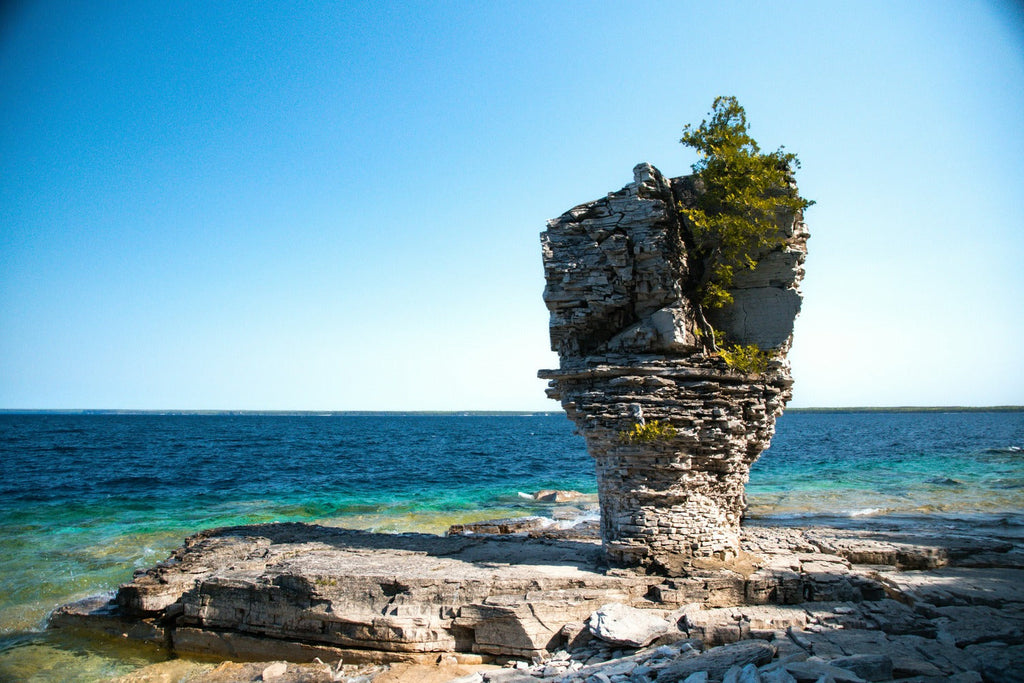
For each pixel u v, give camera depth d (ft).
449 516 125.49
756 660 40.55
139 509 135.33
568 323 62.75
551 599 53.21
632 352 61.46
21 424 646.74
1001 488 156.97
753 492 154.81
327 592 56.24
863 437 423.23
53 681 54.39
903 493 149.69
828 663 37.81
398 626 53.21
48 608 71.87
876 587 54.85
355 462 250.98
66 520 122.83
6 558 92.99
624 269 59.93
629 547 58.54
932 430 518.78
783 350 62.59
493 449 336.70
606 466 61.67
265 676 50.52
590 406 61.05
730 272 60.23
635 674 40.86
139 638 61.05
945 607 50.98
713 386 58.65
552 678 43.86
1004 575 60.85
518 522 109.19
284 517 125.90
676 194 64.34
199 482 181.88
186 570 64.69
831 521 101.91
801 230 61.62
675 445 58.23
